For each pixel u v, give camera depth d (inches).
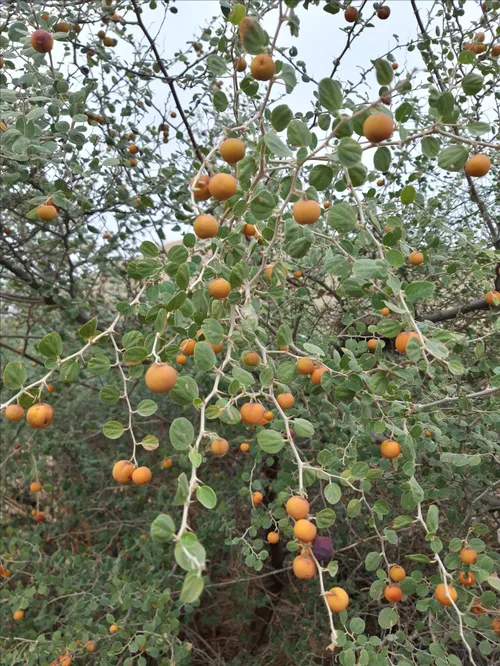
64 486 158.2
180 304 47.4
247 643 148.2
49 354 49.3
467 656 88.0
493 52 93.9
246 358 57.5
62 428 173.3
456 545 54.6
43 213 68.2
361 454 86.3
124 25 121.3
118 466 49.5
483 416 78.9
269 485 122.0
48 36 67.6
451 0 101.5
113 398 53.0
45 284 128.6
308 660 117.9
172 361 55.4
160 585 117.7
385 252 52.9
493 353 107.9
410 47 111.0
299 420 51.7
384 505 59.1
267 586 161.0
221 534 134.3
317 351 57.2
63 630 114.7
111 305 177.6
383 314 69.6
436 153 47.3
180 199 131.1
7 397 166.1
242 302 59.5
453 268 94.7
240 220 66.8
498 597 75.9
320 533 121.2
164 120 126.9
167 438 175.6
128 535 152.3
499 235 124.8
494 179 126.8
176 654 90.2
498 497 88.0
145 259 58.0
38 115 63.3
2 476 164.1
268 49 42.7
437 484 80.8
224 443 46.3
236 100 65.9
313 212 45.3
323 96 42.1
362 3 88.9
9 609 115.5
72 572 126.5
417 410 63.6
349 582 118.2
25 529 174.7
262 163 48.1
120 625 92.7
